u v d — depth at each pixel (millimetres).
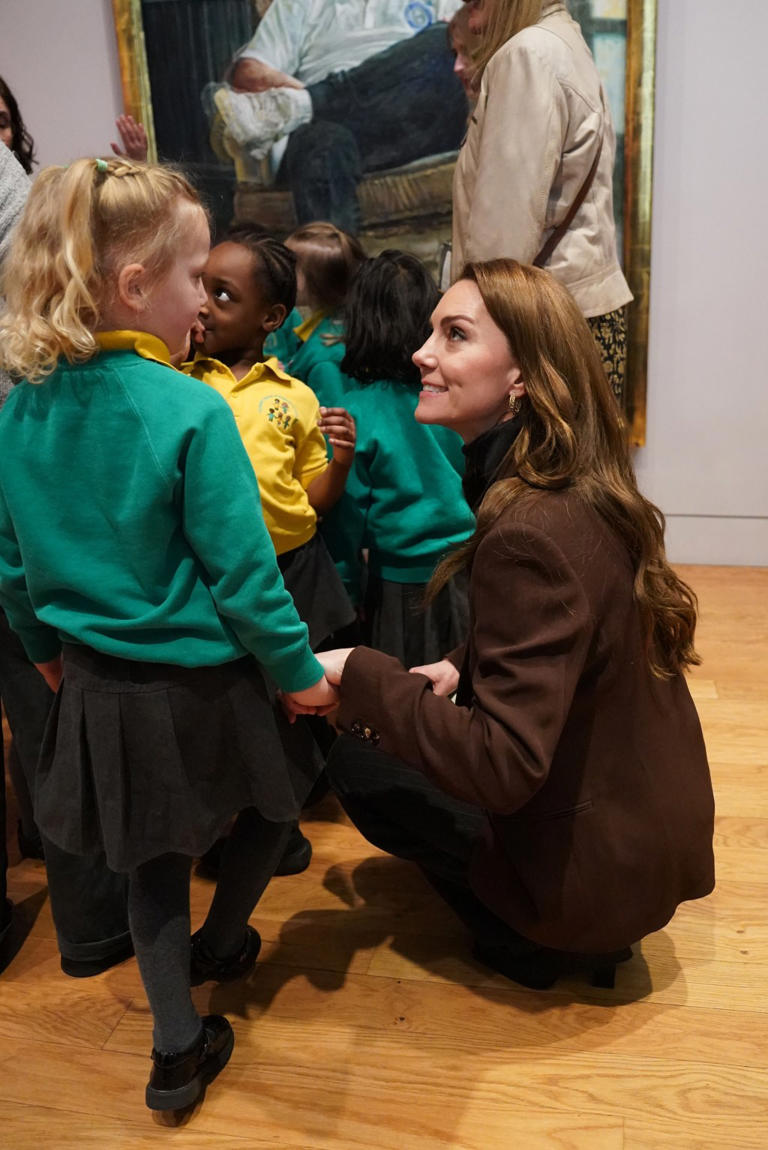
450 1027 1577
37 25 3330
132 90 3279
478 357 1345
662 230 3221
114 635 1210
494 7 2158
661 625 1387
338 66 3158
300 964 1723
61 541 1192
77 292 1098
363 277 2037
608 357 2377
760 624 3031
